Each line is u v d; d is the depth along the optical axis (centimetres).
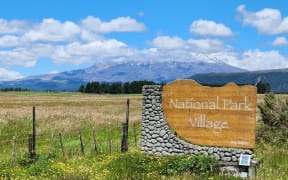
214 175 1964
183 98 2414
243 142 2253
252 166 2059
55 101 9662
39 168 2008
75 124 4150
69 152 2584
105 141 3105
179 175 1923
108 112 5891
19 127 3844
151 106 2505
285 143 2844
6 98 11181
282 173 2030
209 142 2341
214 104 2330
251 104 2244
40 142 3073
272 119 3078
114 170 1997
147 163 2125
